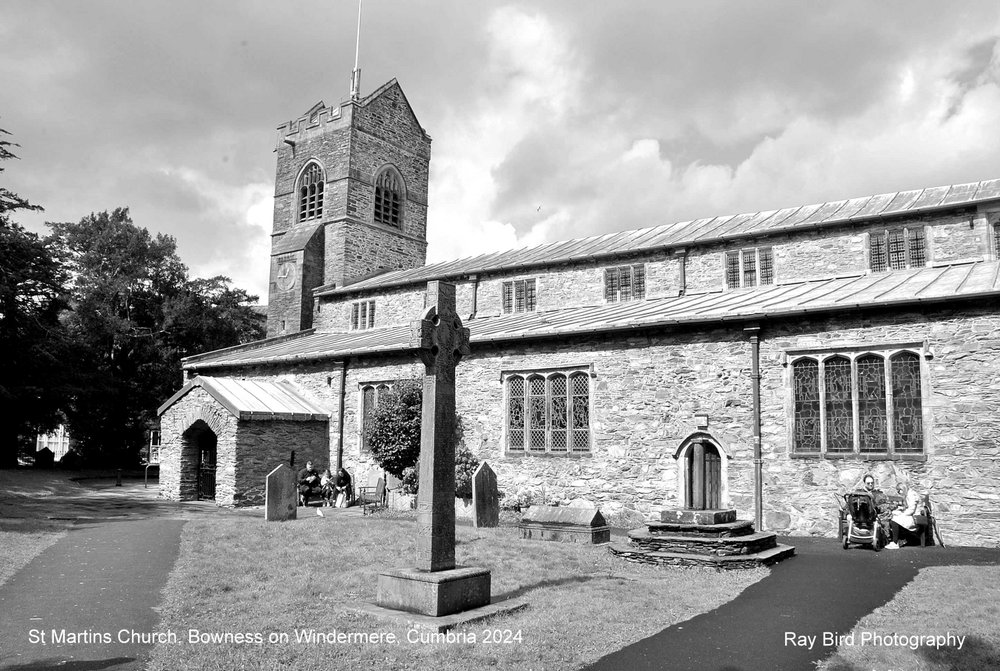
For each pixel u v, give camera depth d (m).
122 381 42.16
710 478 19.12
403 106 47.75
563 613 9.20
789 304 18.66
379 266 44.81
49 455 41.56
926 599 10.24
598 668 7.35
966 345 16.08
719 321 18.98
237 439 24.20
